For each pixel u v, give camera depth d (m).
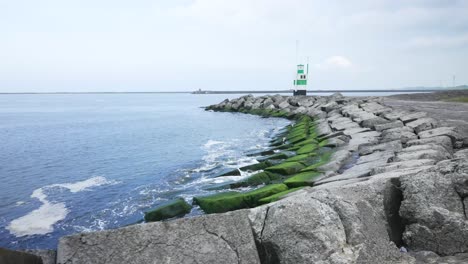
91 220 11.42
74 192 14.63
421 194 4.76
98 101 156.62
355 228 3.96
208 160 20.14
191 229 3.70
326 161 12.72
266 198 9.28
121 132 35.56
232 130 35.38
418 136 13.12
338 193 4.59
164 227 3.64
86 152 24.08
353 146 14.30
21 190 15.04
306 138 20.95
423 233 4.46
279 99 51.38
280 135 27.83
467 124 15.95
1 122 48.50
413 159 8.49
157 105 108.19
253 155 19.67
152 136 32.12
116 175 17.47
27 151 24.67
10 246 9.70
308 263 3.57
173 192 13.72
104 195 14.09
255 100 56.81
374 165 9.64
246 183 12.80
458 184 4.81
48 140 30.20
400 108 26.92
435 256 4.23
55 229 10.79
